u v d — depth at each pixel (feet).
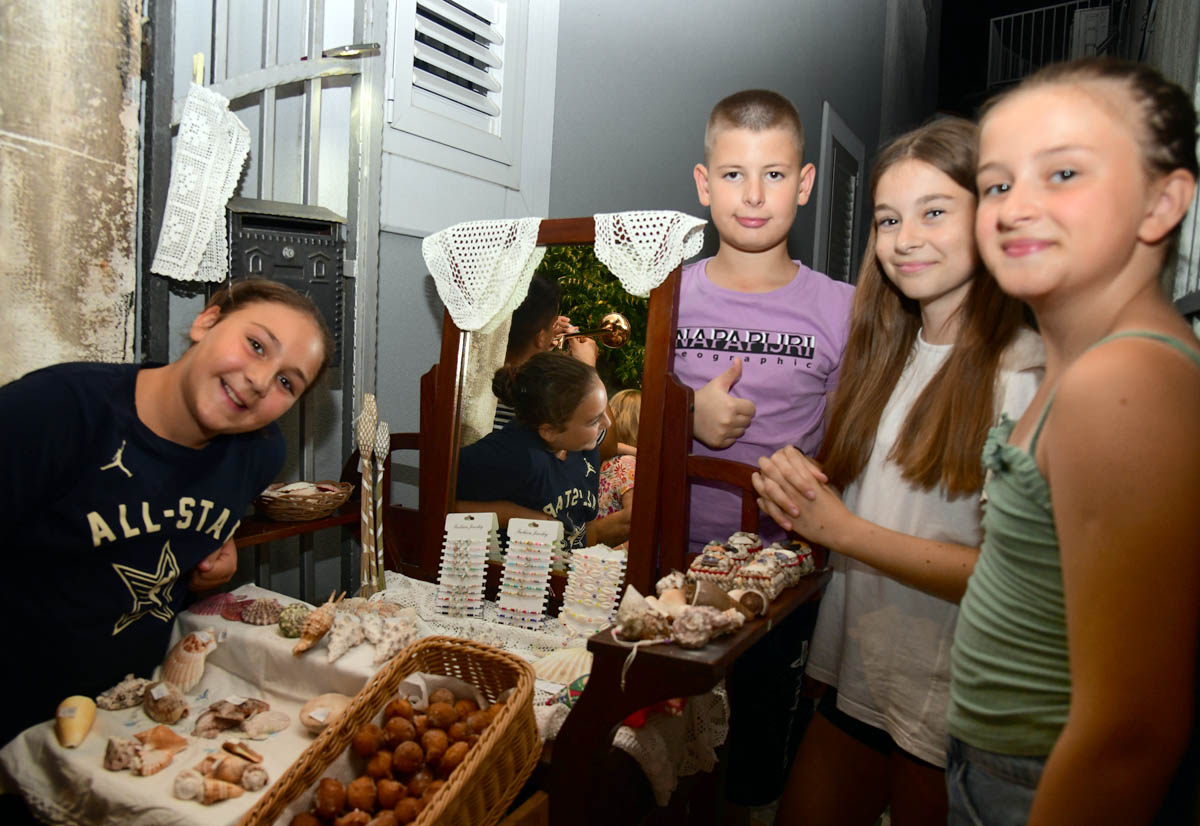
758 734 5.55
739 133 4.66
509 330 5.16
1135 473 1.68
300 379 3.89
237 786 3.14
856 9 15.99
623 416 4.78
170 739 3.40
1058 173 1.97
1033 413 2.29
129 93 4.48
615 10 8.48
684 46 9.84
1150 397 1.70
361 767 3.33
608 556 4.74
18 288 4.12
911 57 20.68
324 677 3.89
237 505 4.18
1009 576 2.18
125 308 4.58
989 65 27.02
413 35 6.28
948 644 3.52
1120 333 1.86
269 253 5.32
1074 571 1.81
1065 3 25.73
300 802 3.03
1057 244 1.97
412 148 6.33
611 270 4.74
